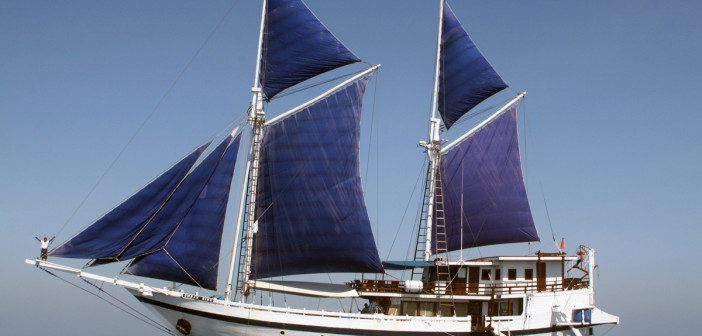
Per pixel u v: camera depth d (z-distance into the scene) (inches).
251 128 1605.6
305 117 1641.2
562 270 1670.8
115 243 1370.6
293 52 1669.5
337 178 1626.5
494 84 1918.1
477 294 1557.6
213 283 1456.7
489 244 1873.8
